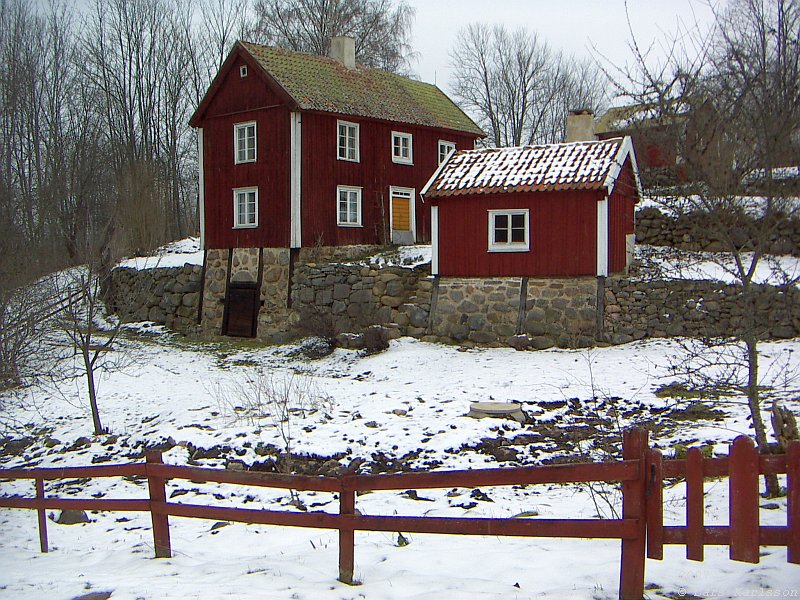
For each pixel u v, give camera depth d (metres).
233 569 7.45
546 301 21.00
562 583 6.37
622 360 18.34
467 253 22.05
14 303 15.59
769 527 5.27
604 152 21.39
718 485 9.87
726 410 13.93
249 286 26.19
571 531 5.75
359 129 27.36
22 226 25.83
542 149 22.52
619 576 6.39
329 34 42.25
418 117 29.22
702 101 7.72
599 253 20.36
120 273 30.25
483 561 7.22
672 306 19.58
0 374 14.05
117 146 41.16
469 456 12.66
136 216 34.38
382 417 14.67
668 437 12.60
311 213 25.78
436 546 8.21
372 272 23.50
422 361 20.31
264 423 14.57
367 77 29.86
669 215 23.50
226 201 27.02
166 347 25.70
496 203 21.58
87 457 14.38
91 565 8.18
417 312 22.55
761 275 19.19
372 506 10.76
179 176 44.78
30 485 13.52
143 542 9.53
